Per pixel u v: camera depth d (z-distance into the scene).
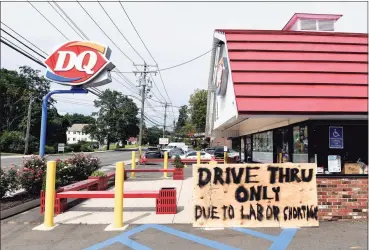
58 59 11.52
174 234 5.95
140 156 31.55
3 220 6.98
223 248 5.18
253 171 6.55
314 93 6.77
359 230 6.07
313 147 6.95
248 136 14.75
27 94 60.56
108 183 12.95
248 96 6.66
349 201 6.81
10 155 44.16
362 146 7.01
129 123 84.56
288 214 6.44
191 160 25.39
